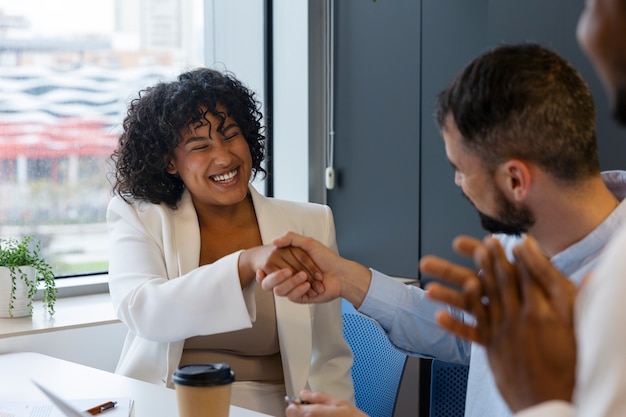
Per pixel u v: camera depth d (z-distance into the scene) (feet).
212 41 10.93
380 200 10.46
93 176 10.12
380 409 7.36
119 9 10.17
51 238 9.89
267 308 7.30
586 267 4.42
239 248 7.65
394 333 6.19
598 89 8.15
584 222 4.34
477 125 4.34
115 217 7.75
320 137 10.98
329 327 7.52
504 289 2.72
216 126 7.31
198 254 7.41
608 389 2.26
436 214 9.89
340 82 10.82
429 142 9.87
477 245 2.88
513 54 4.35
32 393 5.99
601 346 2.29
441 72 9.71
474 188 4.49
